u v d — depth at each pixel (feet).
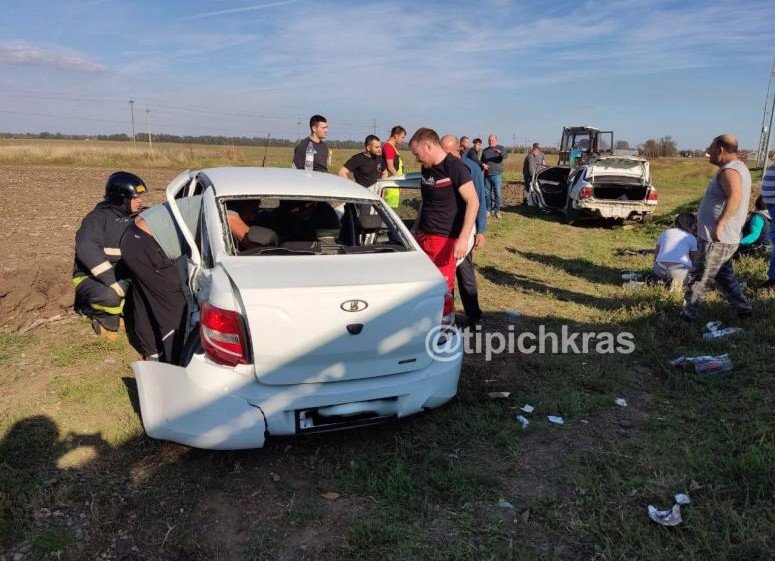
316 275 10.07
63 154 110.73
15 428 11.13
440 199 15.47
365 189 14.01
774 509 9.04
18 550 8.11
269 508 9.24
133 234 12.76
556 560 8.17
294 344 9.34
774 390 13.15
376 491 9.71
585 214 40.50
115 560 8.05
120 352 14.99
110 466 10.15
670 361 15.14
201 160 115.44
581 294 22.56
